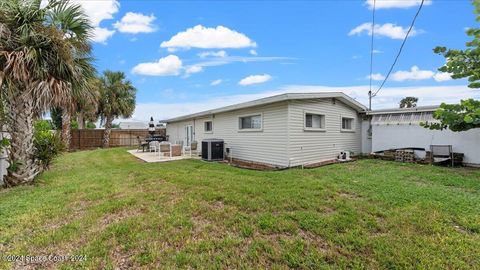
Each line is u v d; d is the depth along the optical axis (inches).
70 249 114.8
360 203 168.1
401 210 156.4
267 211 154.7
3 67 208.7
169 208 161.3
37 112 252.7
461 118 238.8
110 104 790.5
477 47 194.9
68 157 503.5
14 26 218.5
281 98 337.1
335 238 120.3
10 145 239.5
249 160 418.3
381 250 110.1
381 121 452.1
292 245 115.1
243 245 116.7
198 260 104.8
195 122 627.5
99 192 203.5
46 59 226.5
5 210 161.9
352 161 399.5
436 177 256.5
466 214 148.3
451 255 106.1
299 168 333.7
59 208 166.6
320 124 404.8
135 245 116.3
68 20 244.5
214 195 185.2
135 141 939.3
